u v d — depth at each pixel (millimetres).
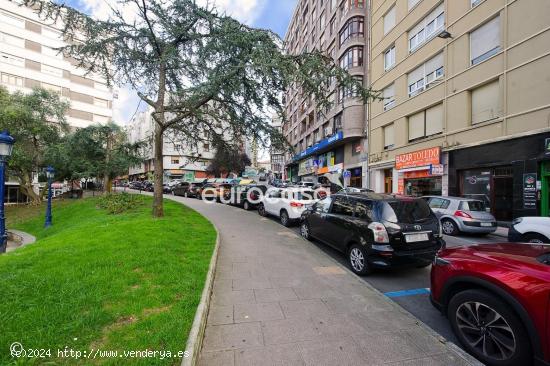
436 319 3609
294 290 4297
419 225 4941
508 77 11000
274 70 8484
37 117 18062
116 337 2668
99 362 2324
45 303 3174
